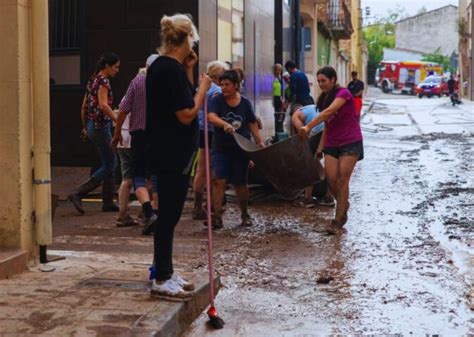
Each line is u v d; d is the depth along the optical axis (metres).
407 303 5.74
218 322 5.20
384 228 8.66
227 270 6.74
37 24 6.10
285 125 18.12
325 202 10.39
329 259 7.16
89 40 12.39
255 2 16.42
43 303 5.10
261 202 10.73
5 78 5.99
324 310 5.59
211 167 8.77
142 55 12.22
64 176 12.09
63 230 8.59
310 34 31.98
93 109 9.41
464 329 5.16
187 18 5.20
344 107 8.26
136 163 8.09
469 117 31.42
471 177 12.96
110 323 4.69
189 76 5.27
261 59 17.17
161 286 5.21
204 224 8.96
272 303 5.77
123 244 7.73
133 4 12.16
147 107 5.18
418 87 59.84
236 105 8.73
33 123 6.18
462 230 8.48
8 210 6.07
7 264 5.81
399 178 12.96
